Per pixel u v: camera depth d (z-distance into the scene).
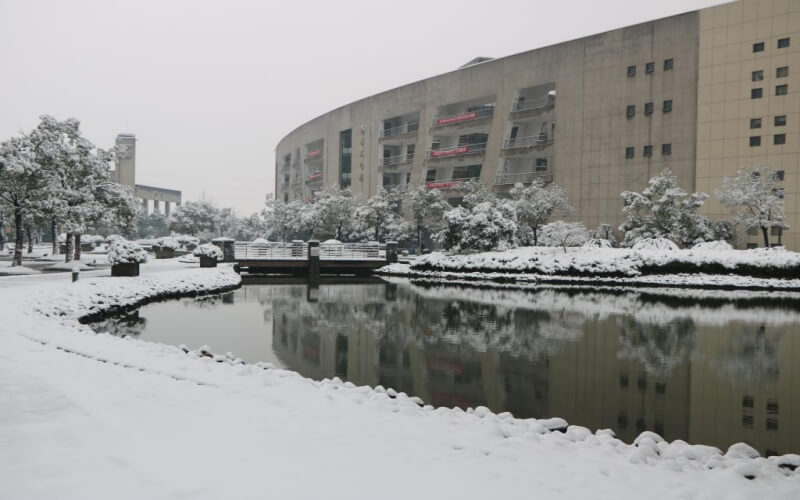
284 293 29.84
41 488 4.26
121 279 25.45
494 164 60.34
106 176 38.94
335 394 8.38
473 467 5.27
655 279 33.91
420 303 25.59
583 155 53.50
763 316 21.52
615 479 5.32
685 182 47.75
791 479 6.00
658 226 42.88
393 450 5.60
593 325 19.33
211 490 4.29
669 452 6.87
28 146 32.84
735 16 45.56
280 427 6.20
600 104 52.50
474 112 62.66
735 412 9.95
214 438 5.65
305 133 96.25
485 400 10.58
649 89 49.78
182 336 16.69
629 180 50.78
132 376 8.61
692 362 13.78
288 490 4.36
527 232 47.09
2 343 11.04
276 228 84.88
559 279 35.47
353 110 80.62
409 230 63.00
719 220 44.50
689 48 47.69
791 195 43.16
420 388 11.34
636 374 12.59
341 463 5.08
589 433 7.59
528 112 57.62
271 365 11.08
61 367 8.96
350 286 34.28
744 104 45.19
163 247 55.69
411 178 70.06
